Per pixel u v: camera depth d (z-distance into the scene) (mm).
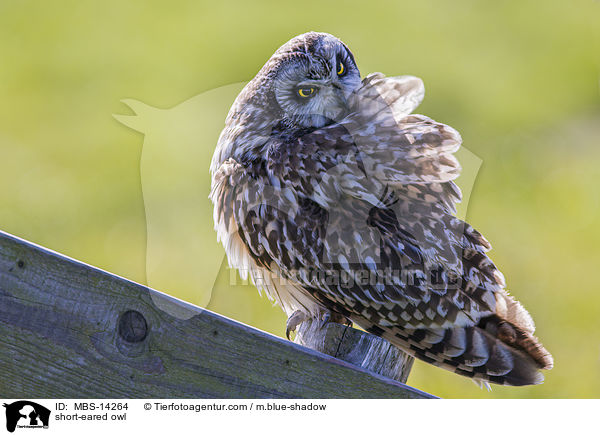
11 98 23328
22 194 19547
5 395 4480
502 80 26172
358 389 4891
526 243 18906
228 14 27000
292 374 4848
